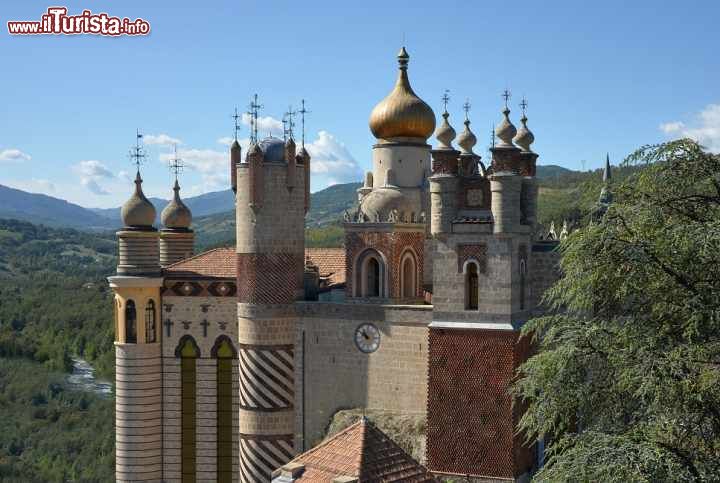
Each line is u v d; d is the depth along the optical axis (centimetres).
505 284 6022
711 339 3794
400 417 6469
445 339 6169
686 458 3553
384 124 7388
